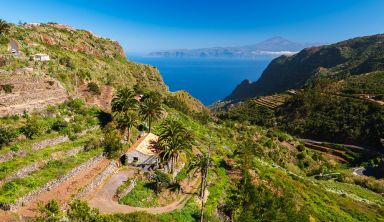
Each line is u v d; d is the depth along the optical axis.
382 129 182.38
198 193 70.94
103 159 72.25
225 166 93.81
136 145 81.25
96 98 107.12
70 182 59.75
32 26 168.75
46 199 52.28
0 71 81.94
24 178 53.84
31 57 102.81
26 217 46.00
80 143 71.44
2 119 65.94
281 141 178.88
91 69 145.88
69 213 47.88
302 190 99.62
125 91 89.62
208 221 60.31
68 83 105.69
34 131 64.94
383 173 149.88
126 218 52.12
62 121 73.50
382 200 120.88
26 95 77.81
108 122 86.88
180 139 75.19
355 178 144.25
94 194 59.91
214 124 173.88
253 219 63.72
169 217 57.53
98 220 47.03
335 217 86.06
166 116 122.44
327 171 150.25
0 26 107.69
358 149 180.88
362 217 92.19
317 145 192.50
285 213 68.50
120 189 62.06
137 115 91.19
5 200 46.88
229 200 70.62
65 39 173.50
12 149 58.97
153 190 66.56
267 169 105.94
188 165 82.56
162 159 73.81
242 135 165.12
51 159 62.56
